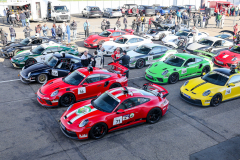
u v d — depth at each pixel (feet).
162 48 46.11
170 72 35.27
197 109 28.19
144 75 40.29
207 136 22.35
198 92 28.63
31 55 41.98
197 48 50.67
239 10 137.69
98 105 22.95
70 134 20.57
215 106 28.94
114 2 135.23
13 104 28.27
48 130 22.77
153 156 19.10
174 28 75.05
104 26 73.26
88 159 18.48
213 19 120.47
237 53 45.06
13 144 20.30
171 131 23.09
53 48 44.39
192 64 37.32
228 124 24.67
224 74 30.35
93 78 29.09
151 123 24.45
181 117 26.09
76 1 124.67
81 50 56.54
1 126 23.20
